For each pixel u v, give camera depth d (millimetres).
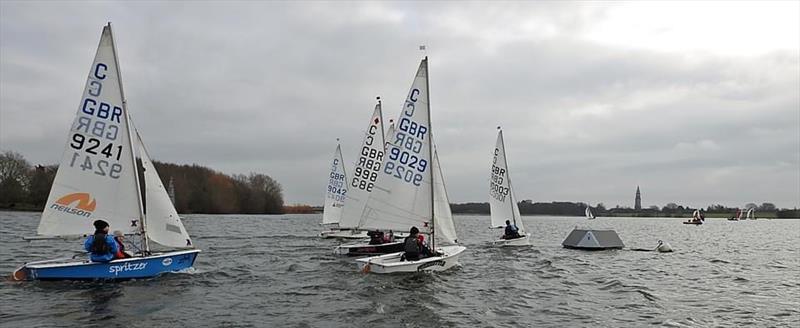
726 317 15531
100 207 18484
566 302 17406
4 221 64688
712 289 20625
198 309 15102
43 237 17781
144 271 18750
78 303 15102
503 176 38062
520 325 14195
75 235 18203
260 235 50969
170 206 19797
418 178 21906
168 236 19719
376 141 32844
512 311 15859
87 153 18312
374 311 15305
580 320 14859
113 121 18625
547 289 19844
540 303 17172
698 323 14711
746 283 22469
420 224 21875
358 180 32688
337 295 17531
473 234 63406
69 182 18109
